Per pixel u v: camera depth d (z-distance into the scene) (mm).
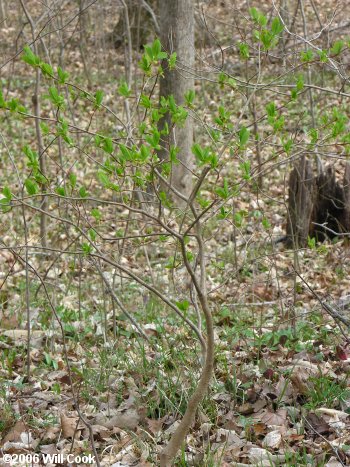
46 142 11664
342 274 6648
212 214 3576
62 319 5598
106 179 3199
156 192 3119
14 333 5418
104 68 15531
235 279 6570
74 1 15438
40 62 3225
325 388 4086
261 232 7949
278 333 4996
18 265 7199
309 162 7578
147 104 3377
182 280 6613
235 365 4543
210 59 13305
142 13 16141
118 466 3596
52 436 3902
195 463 3512
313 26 15109
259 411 4004
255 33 3541
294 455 3496
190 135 8523
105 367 4645
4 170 10844
